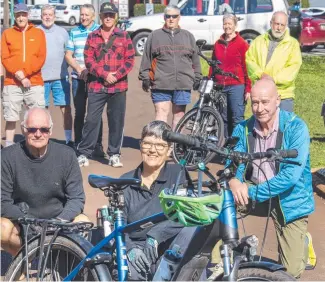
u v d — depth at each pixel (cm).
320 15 2889
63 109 1077
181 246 447
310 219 764
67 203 535
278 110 522
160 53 991
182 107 1010
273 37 857
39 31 998
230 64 1002
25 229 508
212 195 411
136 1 4569
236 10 2345
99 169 944
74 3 4772
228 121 1019
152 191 496
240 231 698
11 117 1003
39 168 530
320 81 1923
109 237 462
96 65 945
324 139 1185
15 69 986
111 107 954
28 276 478
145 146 495
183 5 2352
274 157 427
